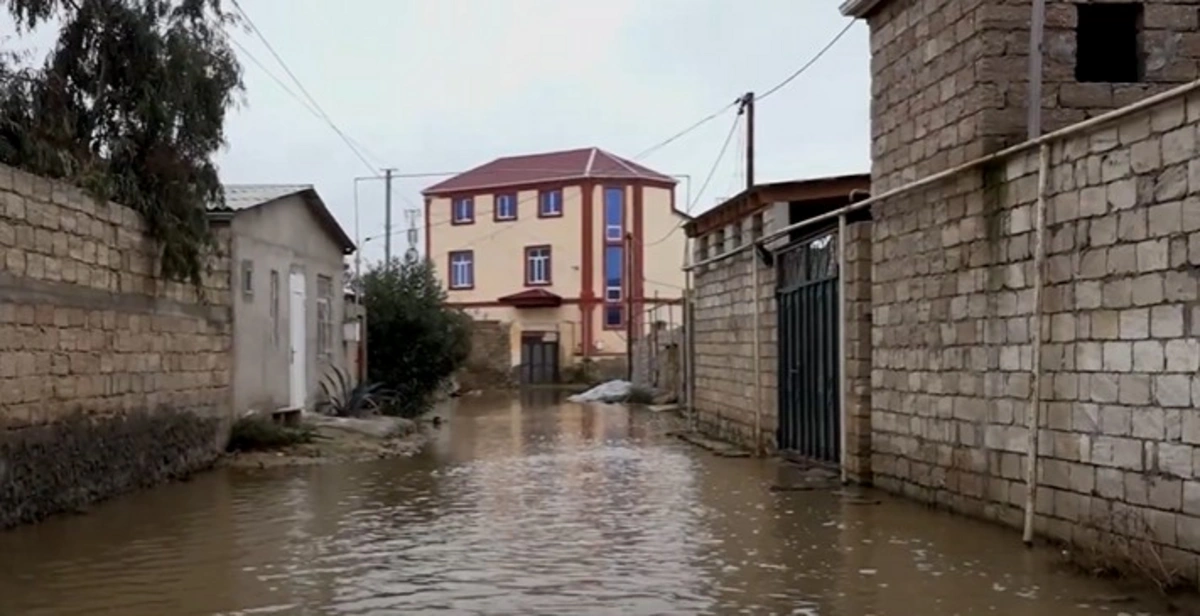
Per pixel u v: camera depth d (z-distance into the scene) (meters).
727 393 18.81
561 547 8.56
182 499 11.27
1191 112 6.82
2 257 9.16
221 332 14.78
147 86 12.47
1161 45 9.42
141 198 12.23
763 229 17.27
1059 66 9.42
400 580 7.37
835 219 14.32
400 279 26.02
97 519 9.94
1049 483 8.38
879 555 8.14
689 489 12.10
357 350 23.03
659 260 50.97
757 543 8.70
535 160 54.56
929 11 10.56
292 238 18.22
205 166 13.41
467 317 36.94
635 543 8.73
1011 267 9.00
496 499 11.33
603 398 34.75
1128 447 7.39
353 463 14.95
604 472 13.90
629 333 41.31
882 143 11.70
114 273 11.45
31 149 10.66
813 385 14.14
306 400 19.08
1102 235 7.71
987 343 9.40
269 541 8.84
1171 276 6.99
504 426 23.06
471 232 53.09
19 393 9.42
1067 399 8.13
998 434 9.22
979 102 9.55
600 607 6.61
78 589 7.14
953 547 8.41
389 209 39.72
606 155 53.59
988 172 9.37
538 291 50.59
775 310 15.91
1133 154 7.38
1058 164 8.26
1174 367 6.95
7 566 7.86
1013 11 9.52
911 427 10.99
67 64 12.28
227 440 14.98
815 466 13.99
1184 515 6.83
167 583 7.30
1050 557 7.93
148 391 12.30
